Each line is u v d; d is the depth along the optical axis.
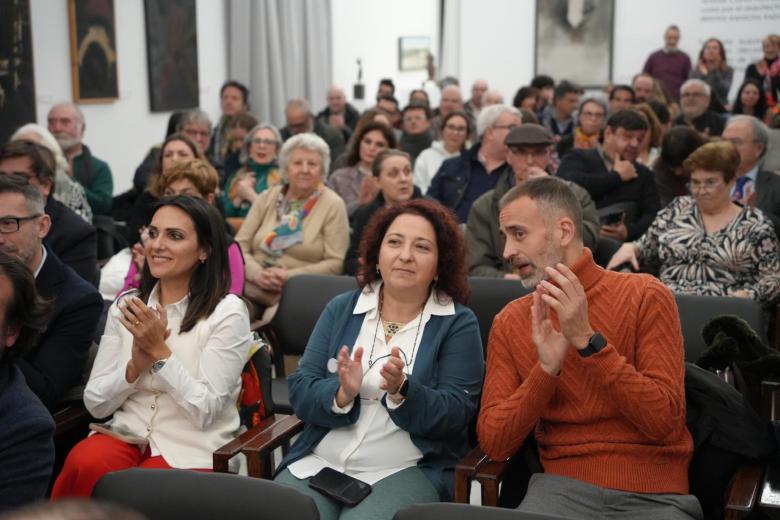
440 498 2.30
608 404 2.12
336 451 2.35
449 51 11.91
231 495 1.70
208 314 2.57
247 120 7.04
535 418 2.09
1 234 2.62
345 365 2.26
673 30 10.46
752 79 8.96
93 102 7.38
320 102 11.62
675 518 1.98
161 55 8.44
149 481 1.75
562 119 8.34
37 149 3.39
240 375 2.62
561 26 11.09
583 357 2.01
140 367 2.46
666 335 2.11
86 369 2.86
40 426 1.93
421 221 2.43
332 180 5.48
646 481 2.08
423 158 6.29
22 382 2.00
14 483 1.89
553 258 2.17
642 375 2.04
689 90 7.52
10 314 1.93
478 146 4.95
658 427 2.02
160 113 8.56
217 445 2.51
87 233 3.45
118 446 2.48
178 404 2.45
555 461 2.18
